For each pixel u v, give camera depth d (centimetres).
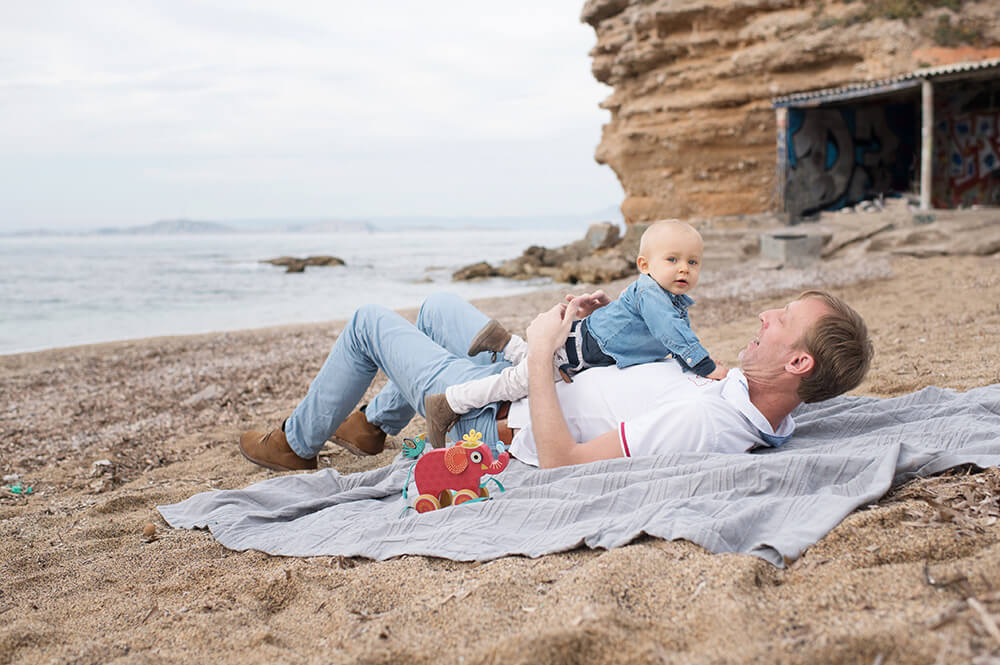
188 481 468
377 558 273
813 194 2083
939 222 1616
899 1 2067
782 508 246
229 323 1827
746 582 208
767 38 2289
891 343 672
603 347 317
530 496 289
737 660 174
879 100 2158
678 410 294
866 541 221
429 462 304
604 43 2673
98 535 358
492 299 1697
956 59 1986
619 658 184
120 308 2242
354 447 415
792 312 287
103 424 701
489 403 327
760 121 2350
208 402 754
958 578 190
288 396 759
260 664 209
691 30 2439
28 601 277
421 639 205
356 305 2145
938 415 331
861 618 181
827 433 335
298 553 291
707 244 1914
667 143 2509
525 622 207
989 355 536
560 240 12456
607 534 246
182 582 279
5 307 2314
